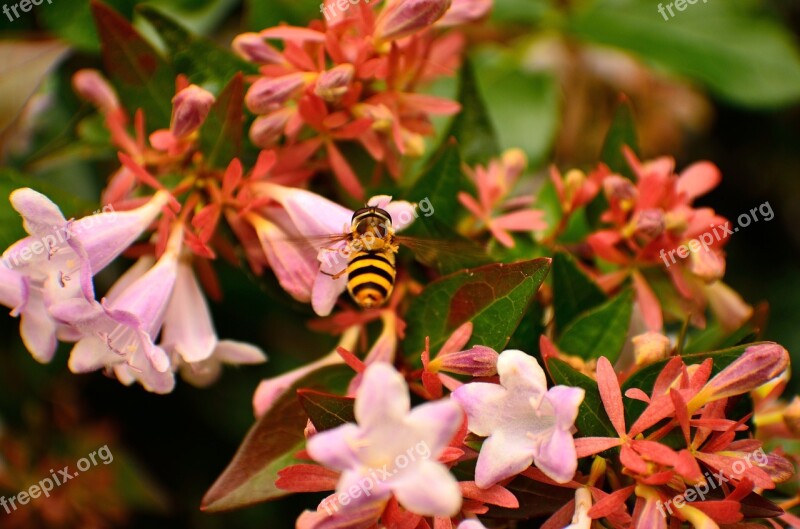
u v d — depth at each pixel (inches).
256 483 10.7
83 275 10.5
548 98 13.1
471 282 10.8
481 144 11.8
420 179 11.3
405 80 11.3
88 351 10.8
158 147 11.1
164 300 10.9
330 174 11.5
